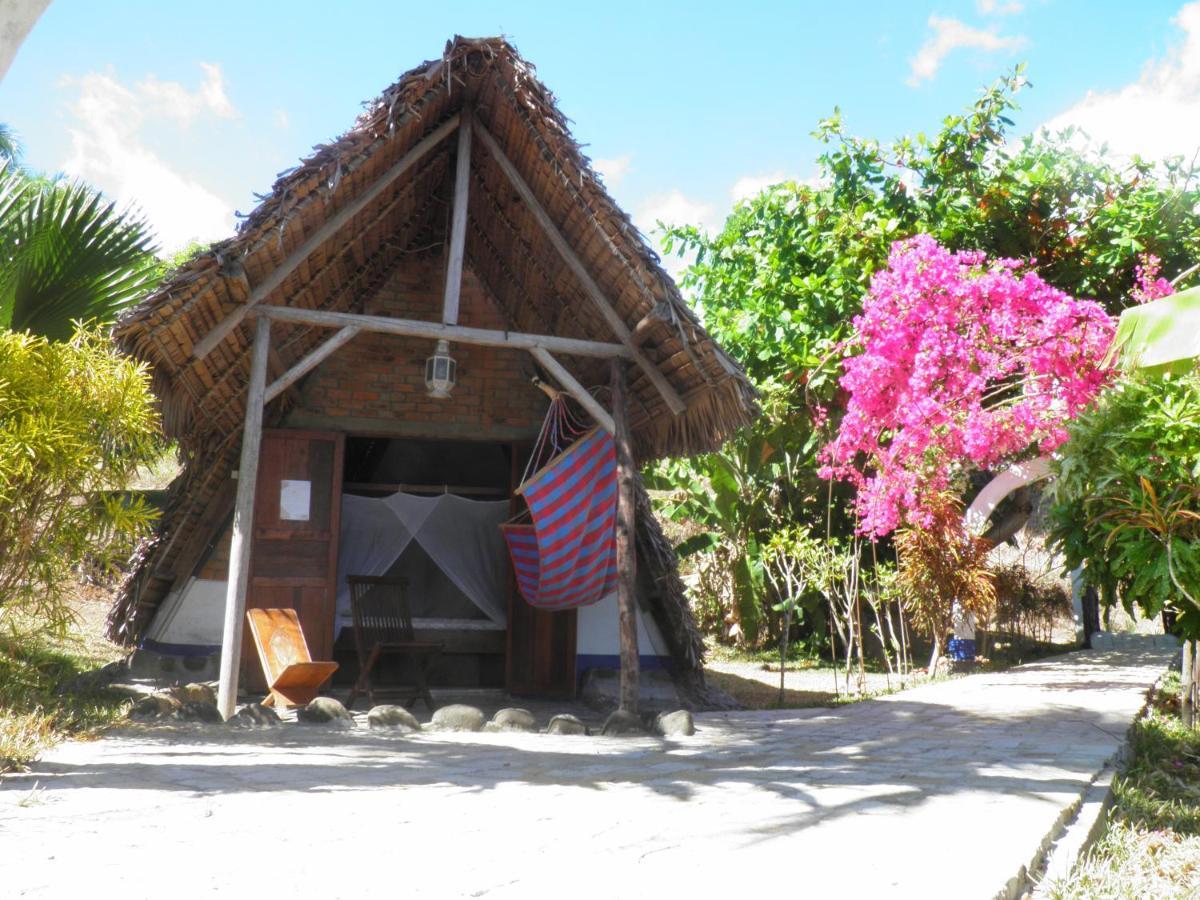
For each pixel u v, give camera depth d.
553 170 8.38
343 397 10.50
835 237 15.54
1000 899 3.09
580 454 9.46
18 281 9.40
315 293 9.79
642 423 10.20
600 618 10.88
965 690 10.51
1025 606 18.36
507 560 11.25
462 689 11.38
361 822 3.95
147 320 7.42
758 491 16.58
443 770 5.46
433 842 3.64
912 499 12.09
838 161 16.16
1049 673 12.54
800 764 5.77
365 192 8.62
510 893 3.01
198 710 7.56
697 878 3.20
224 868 3.20
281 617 9.09
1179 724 8.43
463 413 10.83
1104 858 4.00
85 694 8.20
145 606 10.30
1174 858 4.11
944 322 11.12
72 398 6.09
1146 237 14.33
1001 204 15.11
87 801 4.19
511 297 10.81
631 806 4.37
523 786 4.89
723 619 17.58
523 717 7.82
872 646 16.36
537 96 8.25
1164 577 4.86
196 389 8.77
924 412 10.87
